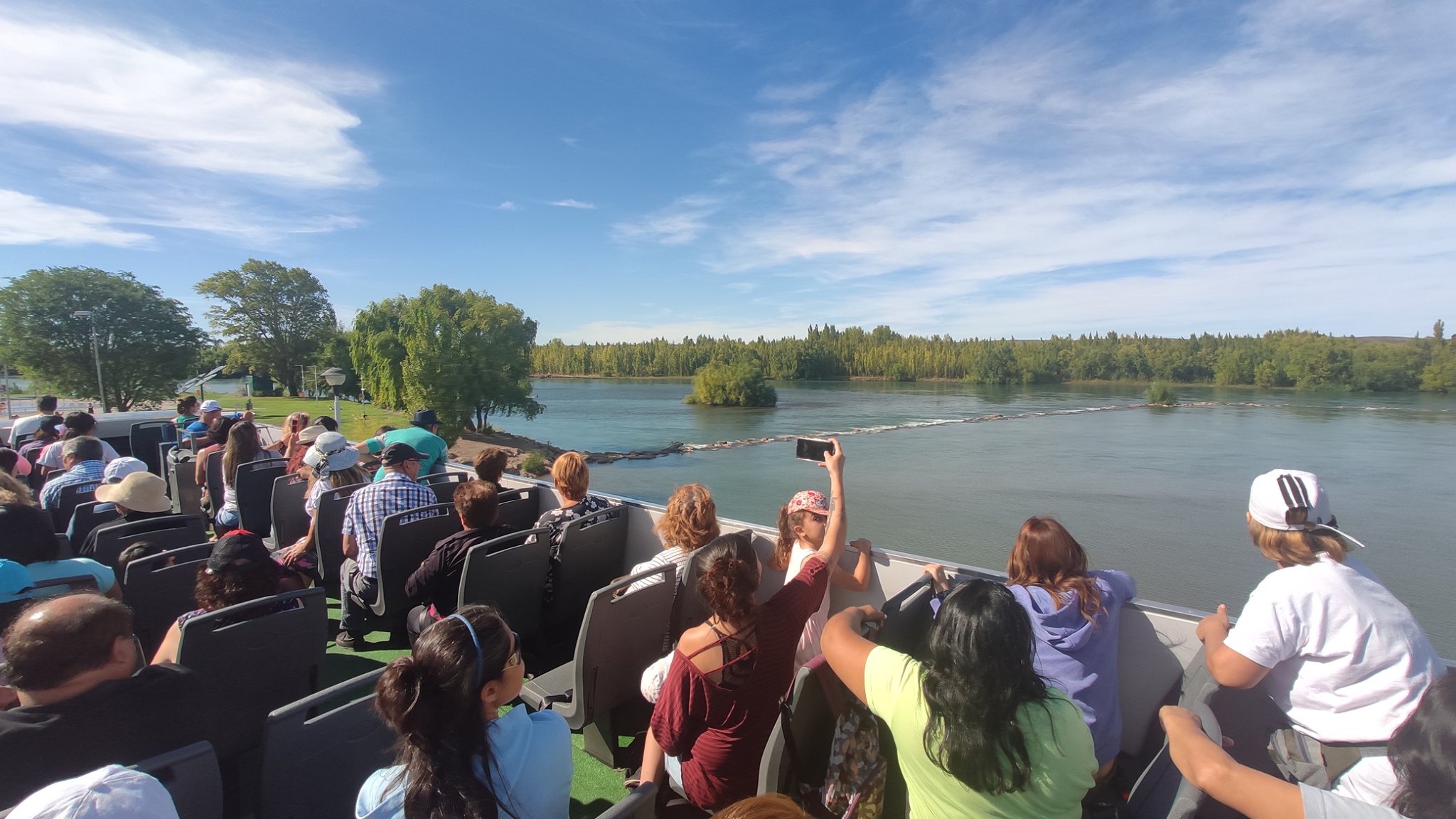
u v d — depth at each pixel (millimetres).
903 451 62906
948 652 1670
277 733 1819
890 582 3174
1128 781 2447
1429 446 65750
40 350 66938
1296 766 2062
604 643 2830
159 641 3525
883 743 2305
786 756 2053
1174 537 33438
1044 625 2297
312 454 5367
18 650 1873
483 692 1692
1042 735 1668
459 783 1584
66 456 5996
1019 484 46688
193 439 8539
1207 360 182250
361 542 4203
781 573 3744
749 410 106562
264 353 91375
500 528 3834
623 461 57219
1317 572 2068
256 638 2504
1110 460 58000
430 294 78938
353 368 85062
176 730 2154
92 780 1411
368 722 2049
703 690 2242
